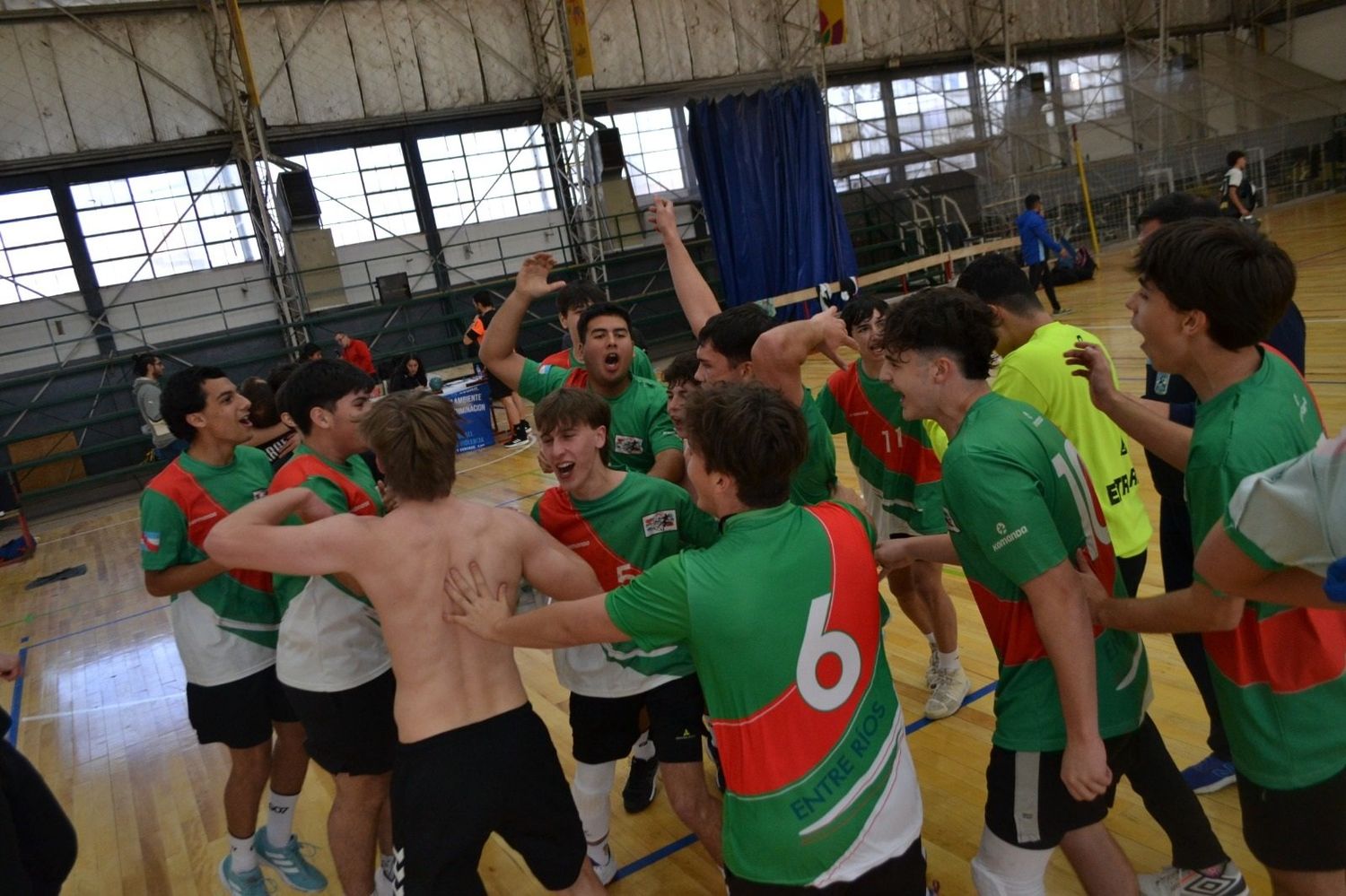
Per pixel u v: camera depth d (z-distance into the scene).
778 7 16.12
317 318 12.44
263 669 2.64
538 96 14.25
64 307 11.46
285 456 3.66
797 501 2.25
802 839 1.52
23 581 8.13
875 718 1.59
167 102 11.86
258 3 12.34
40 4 11.19
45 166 11.23
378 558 1.81
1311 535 1.16
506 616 1.78
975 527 1.55
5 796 2.04
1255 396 1.45
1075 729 1.50
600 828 2.49
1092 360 1.98
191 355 12.04
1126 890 1.72
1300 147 20.58
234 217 12.36
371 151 13.27
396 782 1.84
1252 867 2.22
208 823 3.45
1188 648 2.34
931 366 1.67
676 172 15.58
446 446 1.87
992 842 1.72
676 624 1.51
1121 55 20.34
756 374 2.14
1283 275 1.40
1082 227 17.39
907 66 17.45
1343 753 1.44
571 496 2.22
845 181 16.55
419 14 13.37
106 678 5.38
